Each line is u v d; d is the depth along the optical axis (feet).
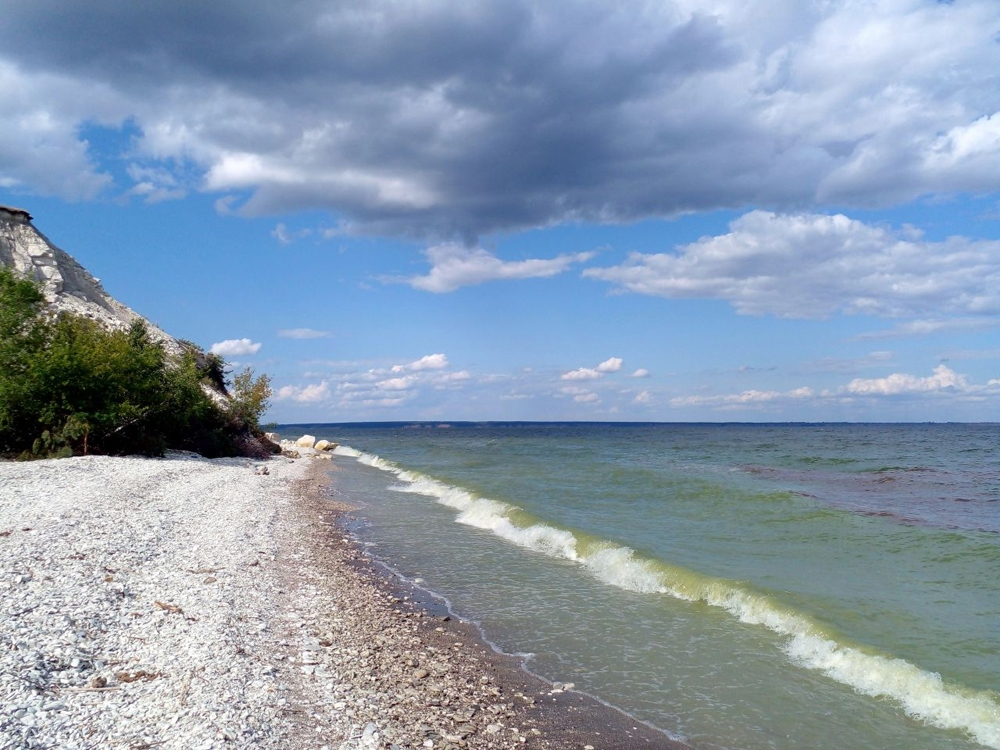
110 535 42.34
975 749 24.66
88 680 22.71
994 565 51.52
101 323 105.70
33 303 84.12
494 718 26.05
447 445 263.90
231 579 38.88
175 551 42.80
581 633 36.83
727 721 26.71
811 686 30.17
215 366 162.20
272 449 150.20
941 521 71.46
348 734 22.45
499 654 33.45
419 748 22.43
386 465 151.94
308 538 58.03
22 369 76.89
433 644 34.12
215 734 19.97
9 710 19.51
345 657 30.30
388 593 43.50
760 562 52.31
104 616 28.60
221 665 25.49
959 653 32.96
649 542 59.67
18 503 47.19
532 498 88.58
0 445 76.48
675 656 33.58
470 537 63.82
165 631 28.22
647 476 114.52
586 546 55.67
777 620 37.91
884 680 30.14
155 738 19.40
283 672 26.91
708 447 229.25
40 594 29.48
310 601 38.58
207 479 78.84
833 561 52.95
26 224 127.65
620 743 24.66
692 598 43.50
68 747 18.28
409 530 67.10
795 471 132.05
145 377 92.32
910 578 47.55
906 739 25.41
